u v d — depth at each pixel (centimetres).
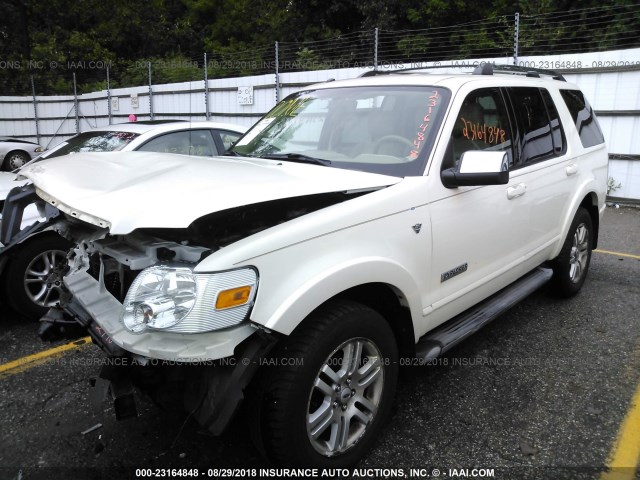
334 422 256
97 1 3169
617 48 1329
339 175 285
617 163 1005
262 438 238
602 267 607
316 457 249
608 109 991
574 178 452
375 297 287
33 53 2928
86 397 344
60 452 289
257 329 222
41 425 314
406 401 333
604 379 357
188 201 220
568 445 289
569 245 463
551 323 448
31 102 2291
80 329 305
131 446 294
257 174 269
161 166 277
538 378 359
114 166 282
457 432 301
